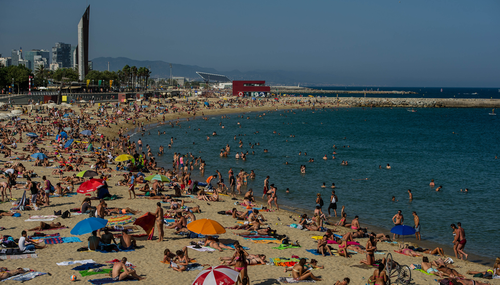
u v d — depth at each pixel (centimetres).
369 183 3797
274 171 4303
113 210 2267
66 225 1969
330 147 6275
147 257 1608
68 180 2916
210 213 2462
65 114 7350
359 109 15988
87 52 17212
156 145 6147
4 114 6206
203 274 1176
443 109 16688
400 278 1509
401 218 2348
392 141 7188
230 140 6875
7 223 1953
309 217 2631
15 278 1300
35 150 4178
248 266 1593
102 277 1362
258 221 2217
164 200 2605
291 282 1436
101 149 4828
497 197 3334
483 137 8006
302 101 17200
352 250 1889
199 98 15950
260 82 17788
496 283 1584
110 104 10250
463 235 2003
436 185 3756
